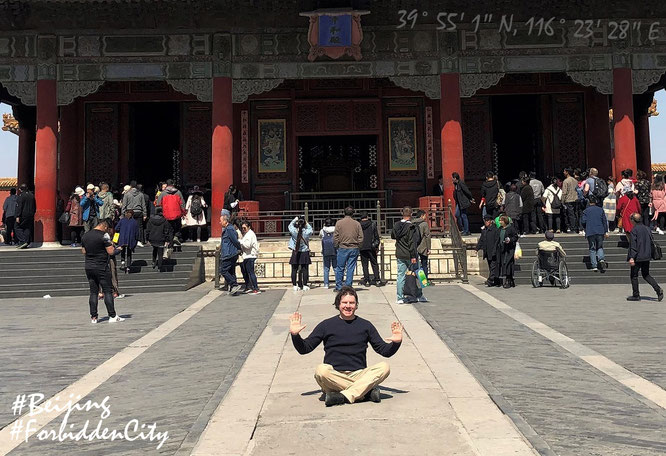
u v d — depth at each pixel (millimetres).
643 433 5945
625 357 9148
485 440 5582
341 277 16984
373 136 30344
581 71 24672
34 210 23719
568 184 23109
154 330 12266
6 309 16031
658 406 6863
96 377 8703
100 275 13359
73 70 24469
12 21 23953
